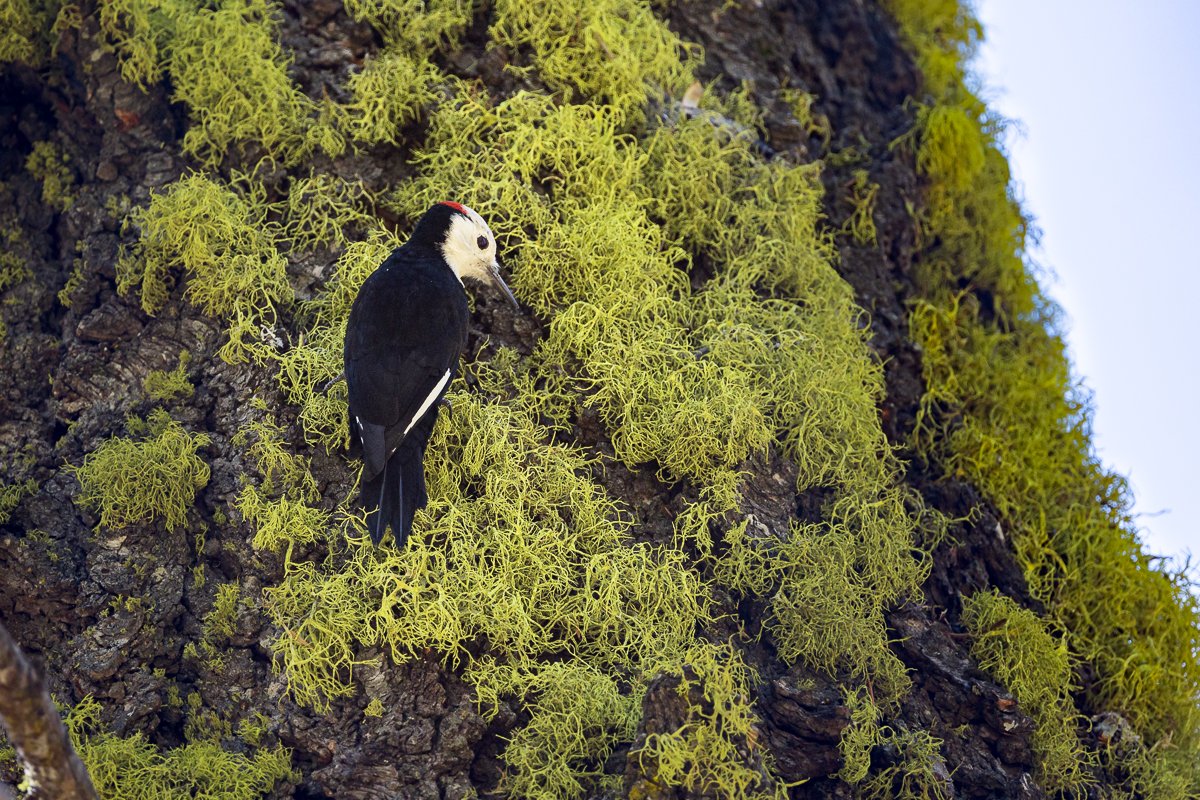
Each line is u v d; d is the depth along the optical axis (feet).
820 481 35.27
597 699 29.07
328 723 29.63
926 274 44.96
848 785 30.63
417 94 37.58
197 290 34.30
